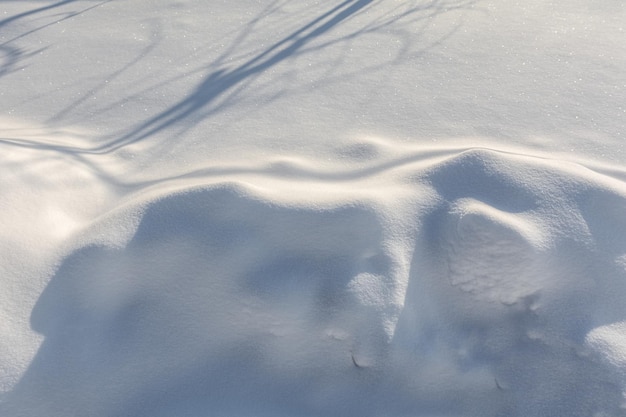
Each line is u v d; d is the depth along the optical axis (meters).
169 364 2.20
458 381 2.21
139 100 3.63
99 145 3.17
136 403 2.14
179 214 2.37
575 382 2.22
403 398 2.18
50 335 2.17
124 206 2.44
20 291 2.22
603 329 2.28
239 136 3.20
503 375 2.24
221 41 4.37
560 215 2.40
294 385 2.20
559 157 2.95
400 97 3.54
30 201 2.51
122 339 2.21
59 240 2.38
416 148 2.97
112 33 4.55
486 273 2.30
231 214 2.36
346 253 2.27
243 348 2.24
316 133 3.21
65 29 4.65
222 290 2.27
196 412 2.14
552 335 2.29
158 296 2.28
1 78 3.96
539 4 4.75
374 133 3.19
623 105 3.38
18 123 3.42
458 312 2.30
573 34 4.22
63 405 2.10
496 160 2.52
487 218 2.30
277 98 3.58
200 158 3.00
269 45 4.27
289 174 2.78
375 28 4.45
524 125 3.24
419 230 2.34
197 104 3.55
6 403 2.05
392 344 2.16
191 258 2.31
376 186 2.55
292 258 2.28
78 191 2.68
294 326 2.22
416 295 2.25
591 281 2.34
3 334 2.12
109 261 2.28
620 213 2.45
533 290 2.32
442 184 2.46
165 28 4.59
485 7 4.72
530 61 3.88
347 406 2.17
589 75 3.69
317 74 3.84
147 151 3.09
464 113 3.36
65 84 3.87
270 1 5.03
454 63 3.90
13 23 4.78
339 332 2.18
